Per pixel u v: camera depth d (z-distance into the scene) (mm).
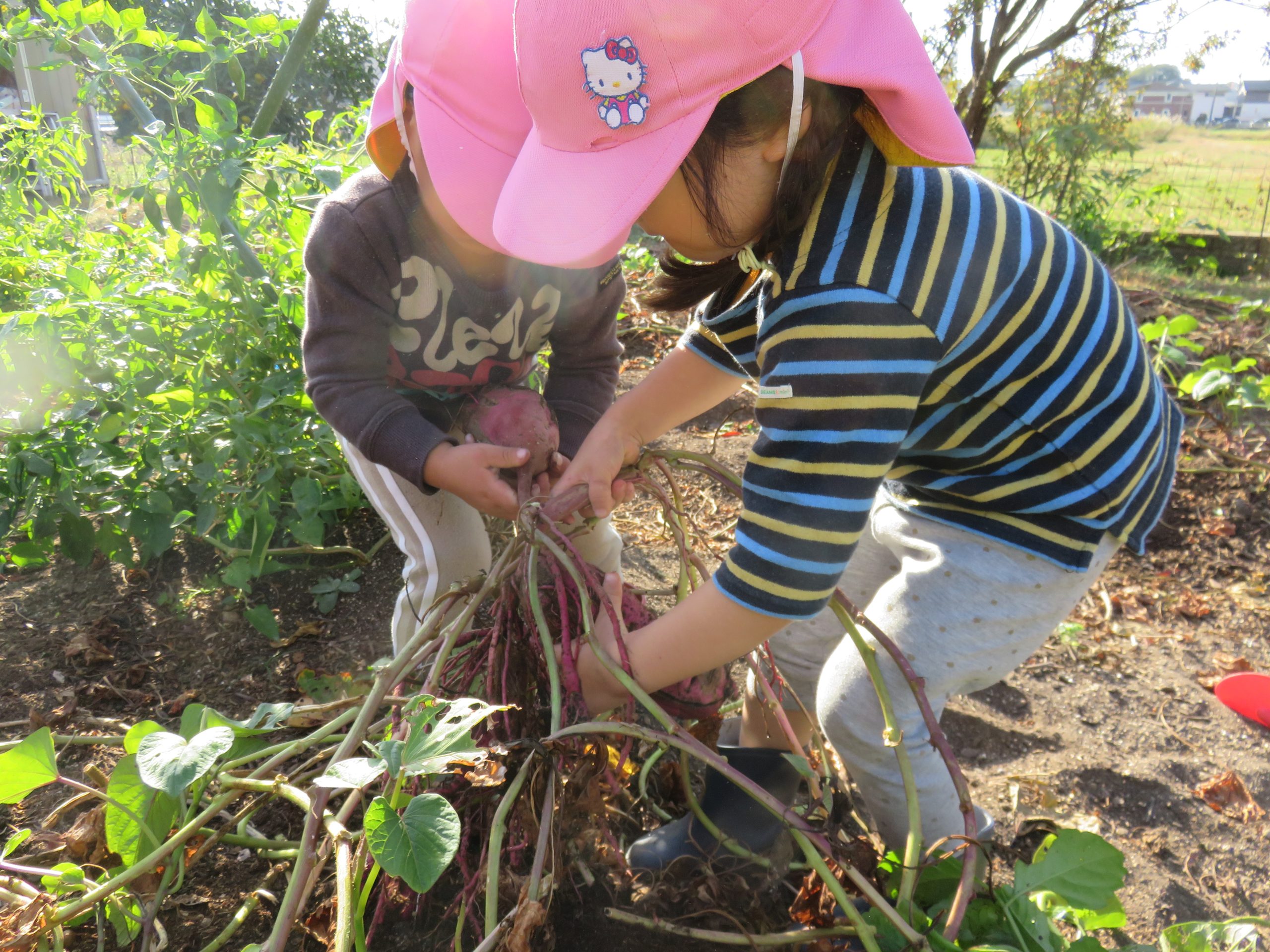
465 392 1788
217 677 2043
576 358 1849
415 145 1411
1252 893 1673
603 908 1440
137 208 3771
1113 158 7590
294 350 2492
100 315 2301
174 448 2320
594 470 1483
